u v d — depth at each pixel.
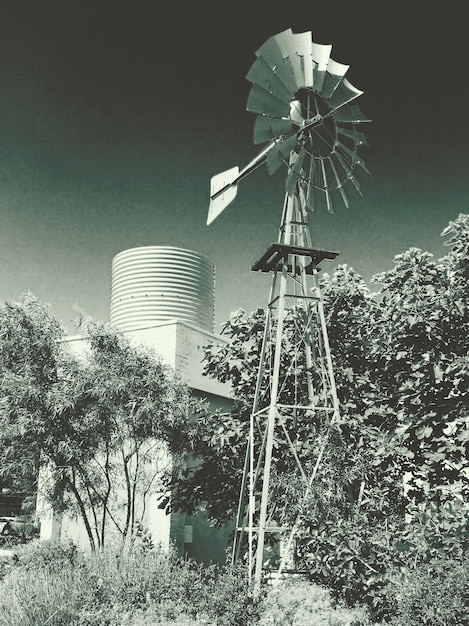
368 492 13.24
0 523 20.78
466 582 9.35
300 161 13.47
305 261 14.38
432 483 13.34
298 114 13.78
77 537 19.02
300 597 10.90
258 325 15.98
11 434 13.95
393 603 10.50
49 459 15.24
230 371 16.02
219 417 15.74
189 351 19.78
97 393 14.41
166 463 17.11
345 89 14.26
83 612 10.62
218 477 15.62
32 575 12.14
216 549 19.69
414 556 11.08
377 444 13.10
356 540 11.38
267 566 13.49
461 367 12.30
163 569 12.38
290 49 13.50
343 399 14.91
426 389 13.20
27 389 13.97
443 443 12.77
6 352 14.72
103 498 16.17
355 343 15.42
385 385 14.66
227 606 10.42
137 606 11.12
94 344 15.40
